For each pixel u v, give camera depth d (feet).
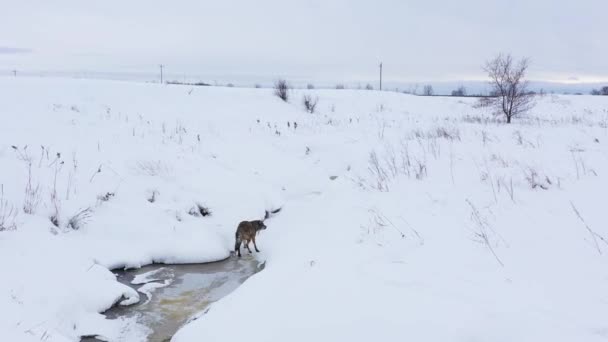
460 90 188.65
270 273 23.79
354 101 103.76
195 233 32.53
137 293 24.84
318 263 22.84
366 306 17.43
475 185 30.40
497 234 22.79
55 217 29.55
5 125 45.01
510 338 14.39
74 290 23.15
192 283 26.94
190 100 79.36
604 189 26.30
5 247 24.38
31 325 19.17
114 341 20.57
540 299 16.39
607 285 16.90
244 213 37.14
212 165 45.50
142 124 59.21
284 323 17.66
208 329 18.95
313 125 75.92
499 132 53.42
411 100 111.96
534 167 32.07
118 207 33.14
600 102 117.08
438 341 14.76
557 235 21.67
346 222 29.32
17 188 31.09
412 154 42.37
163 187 37.88
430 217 26.50
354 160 49.98
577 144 40.93
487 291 17.39
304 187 45.37
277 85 96.17
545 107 108.47
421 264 20.72
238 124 68.90
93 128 51.39
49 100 61.98
